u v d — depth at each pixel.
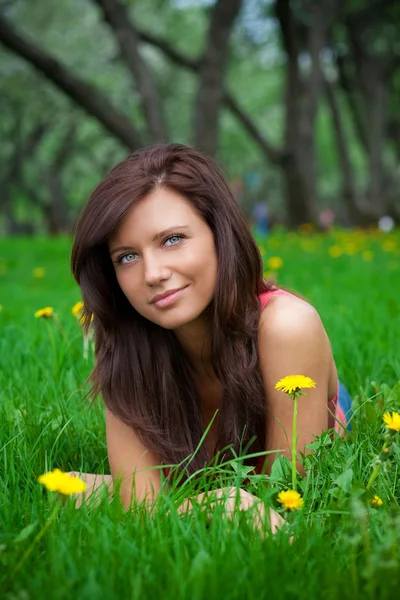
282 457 2.60
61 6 34.72
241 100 43.16
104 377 2.90
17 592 1.93
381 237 17.53
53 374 4.13
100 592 1.88
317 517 2.35
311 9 26.92
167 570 2.00
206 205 2.61
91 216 2.60
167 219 2.54
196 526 2.27
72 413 3.56
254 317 2.76
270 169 54.69
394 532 2.08
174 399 2.90
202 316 2.76
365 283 9.05
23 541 2.13
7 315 6.79
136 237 2.56
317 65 27.11
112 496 2.71
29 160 43.50
